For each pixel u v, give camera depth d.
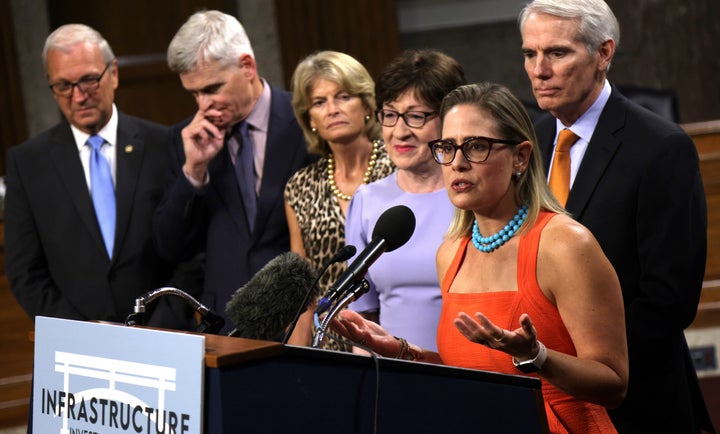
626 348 3.59
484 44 13.41
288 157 6.00
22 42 12.31
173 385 2.80
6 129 12.27
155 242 6.20
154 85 12.64
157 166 6.54
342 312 4.04
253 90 6.04
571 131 4.85
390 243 3.55
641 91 9.69
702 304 9.02
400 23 13.41
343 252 3.49
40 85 12.38
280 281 3.55
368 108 5.52
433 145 3.78
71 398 3.12
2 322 8.71
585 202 4.70
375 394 2.94
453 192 3.75
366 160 5.57
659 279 4.51
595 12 4.67
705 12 13.13
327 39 12.55
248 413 2.75
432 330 4.83
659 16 13.20
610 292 3.57
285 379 2.82
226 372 2.71
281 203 5.95
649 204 4.56
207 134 5.81
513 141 3.71
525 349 3.23
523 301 3.69
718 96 13.20
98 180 6.48
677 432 4.67
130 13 12.58
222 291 5.98
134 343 2.92
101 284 6.35
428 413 3.01
